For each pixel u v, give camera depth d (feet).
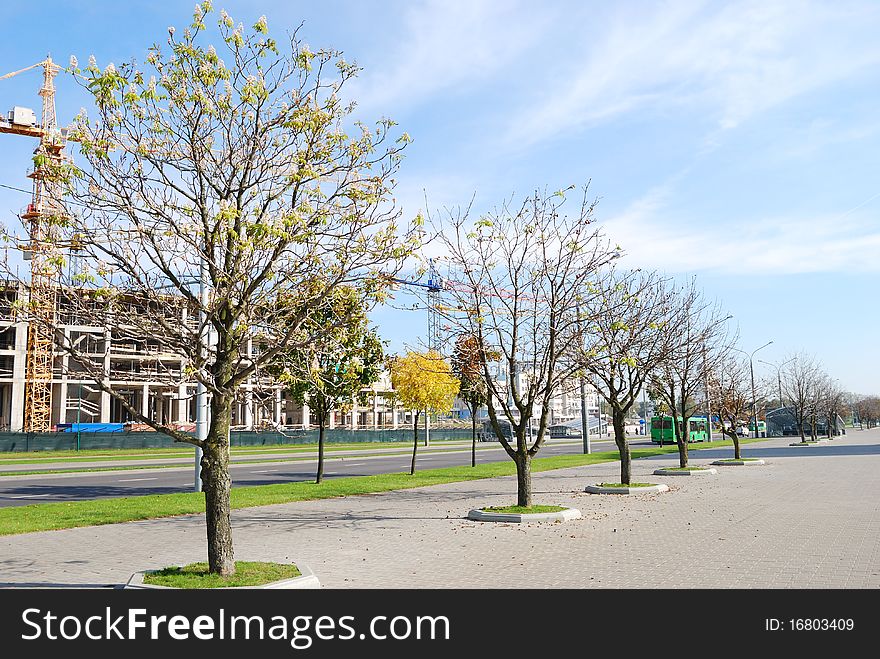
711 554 36.27
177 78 30.35
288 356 34.42
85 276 27.63
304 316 31.50
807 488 70.44
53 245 28.12
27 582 31.63
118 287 29.17
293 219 27.53
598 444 237.04
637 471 99.25
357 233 31.32
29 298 28.35
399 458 142.72
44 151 28.07
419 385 91.04
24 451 155.53
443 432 265.13
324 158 31.63
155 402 256.93
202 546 40.65
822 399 225.35
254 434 199.82
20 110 243.19
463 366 55.88
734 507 55.93
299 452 159.22
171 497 63.62
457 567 33.94
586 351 62.85
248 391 36.70
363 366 76.38
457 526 47.75
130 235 28.96
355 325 33.19
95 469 103.45
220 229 29.78
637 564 34.06
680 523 47.60
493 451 175.32
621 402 72.28
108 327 29.89
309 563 35.09
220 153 30.91
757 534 42.37
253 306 30.71
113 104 28.66
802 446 177.58
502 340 54.80
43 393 241.55
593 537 42.34
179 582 29.27
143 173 29.50
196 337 29.66
